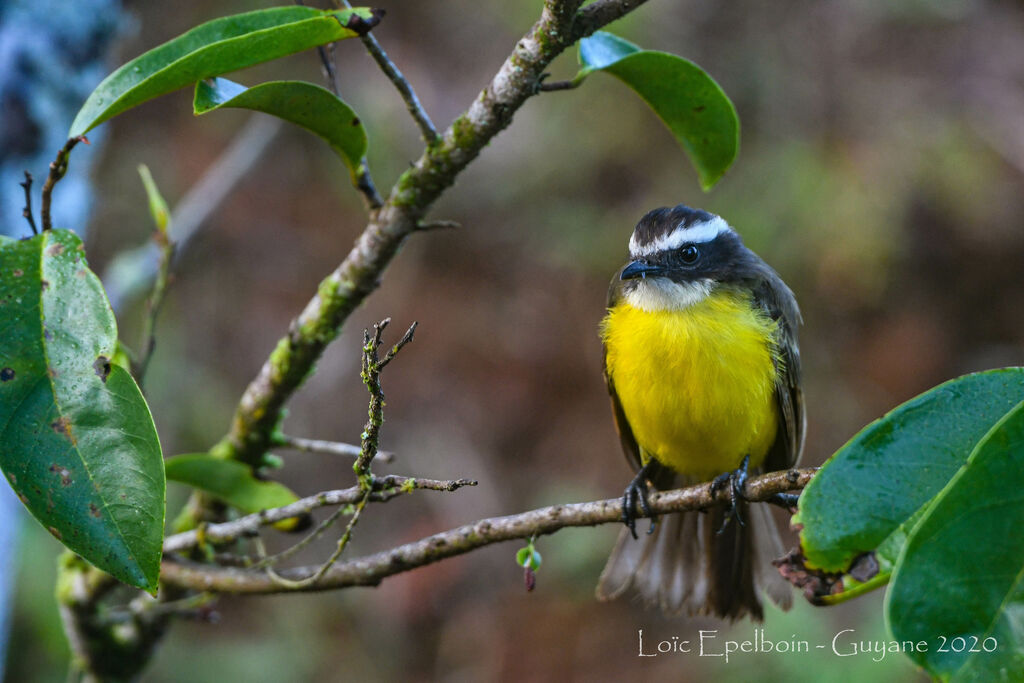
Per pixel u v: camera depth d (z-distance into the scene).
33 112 6.26
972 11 14.03
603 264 13.45
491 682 12.83
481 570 13.67
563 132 13.49
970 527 2.83
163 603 5.97
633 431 6.71
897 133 13.15
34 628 10.20
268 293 13.89
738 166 13.01
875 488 3.34
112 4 6.62
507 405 14.17
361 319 14.35
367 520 13.57
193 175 13.25
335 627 12.98
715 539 6.55
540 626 13.11
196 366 12.97
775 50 13.32
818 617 10.98
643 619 13.07
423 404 14.17
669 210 6.84
